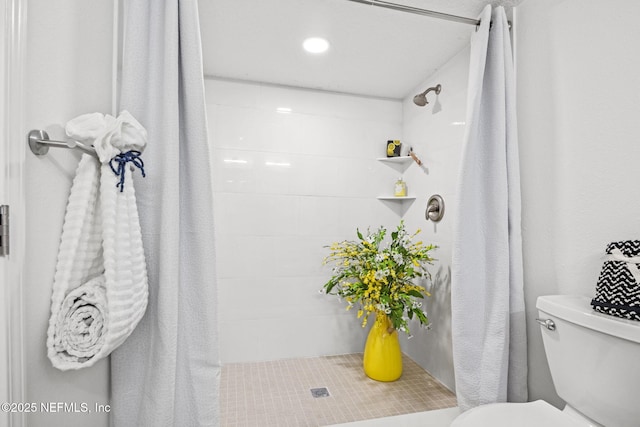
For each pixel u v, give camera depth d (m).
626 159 0.99
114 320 0.71
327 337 2.20
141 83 0.99
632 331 0.82
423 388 1.73
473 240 1.33
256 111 2.13
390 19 1.50
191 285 1.02
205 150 1.02
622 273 0.90
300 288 2.17
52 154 0.72
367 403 1.57
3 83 0.56
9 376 0.58
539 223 1.28
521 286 1.29
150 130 1.00
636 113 0.96
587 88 1.10
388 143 2.29
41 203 0.69
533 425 0.91
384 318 1.85
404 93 2.30
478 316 1.33
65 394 0.77
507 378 1.28
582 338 0.96
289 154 2.18
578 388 0.97
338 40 1.67
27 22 0.63
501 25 1.33
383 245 2.33
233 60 1.88
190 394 1.00
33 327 0.66
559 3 1.20
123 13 1.03
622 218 1.00
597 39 1.07
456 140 1.76
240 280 2.07
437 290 1.88
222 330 2.03
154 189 0.99
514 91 1.32
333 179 2.25
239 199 2.09
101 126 0.74
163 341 0.91
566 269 1.17
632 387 0.84
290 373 1.91
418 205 2.13
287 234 2.16
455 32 1.58
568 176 1.17
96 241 0.80
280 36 1.64
